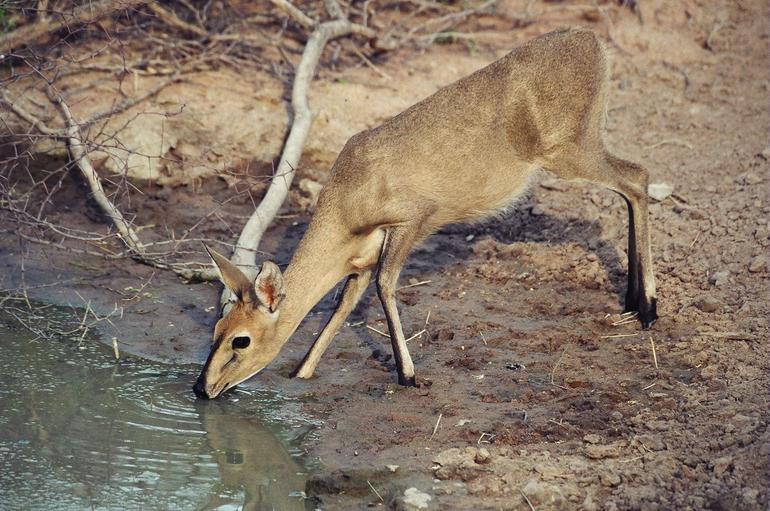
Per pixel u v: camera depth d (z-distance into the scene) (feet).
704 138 53.42
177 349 39.65
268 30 59.77
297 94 50.83
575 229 46.93
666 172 50.24
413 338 39.70
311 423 34.06
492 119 37.22
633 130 55.01
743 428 30.83
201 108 52.26
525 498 28.53
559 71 37.50
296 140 48.96
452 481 29.78
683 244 44.01
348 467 30.86
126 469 31.37
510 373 36.50
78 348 39.65
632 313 40.11
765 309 38.42
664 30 64.69
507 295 42.96
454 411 33.88
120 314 42.14
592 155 38.58
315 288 36.11
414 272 45.34
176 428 33.88
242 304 35.17
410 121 36.83
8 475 30.83
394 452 31.63
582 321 40.11
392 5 64.39
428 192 36.58
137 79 52.70
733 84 59.52
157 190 50.88
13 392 36.04
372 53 59.72
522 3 66.08
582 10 65.57
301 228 49.42
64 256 46.85
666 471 29.32
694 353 36.65
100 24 52.90
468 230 48.96
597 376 35.78
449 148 36.63
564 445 31.45
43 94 51.60
